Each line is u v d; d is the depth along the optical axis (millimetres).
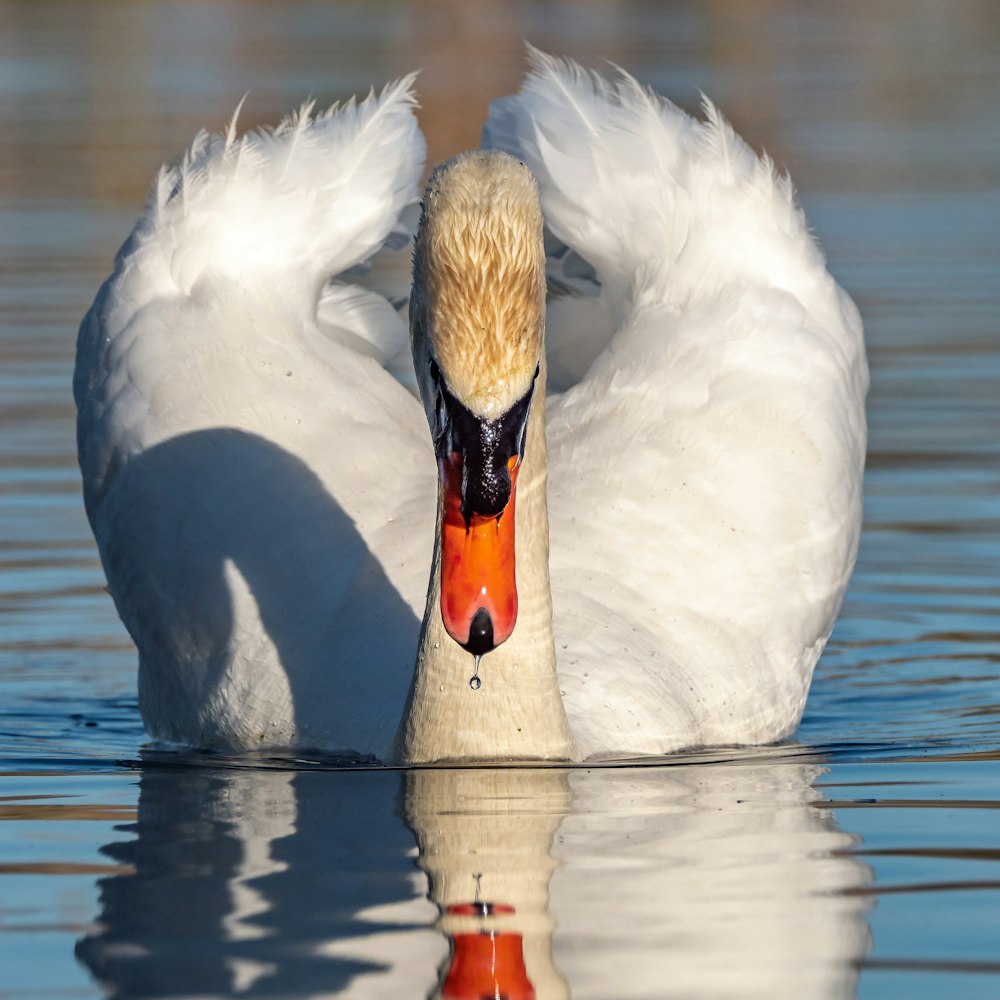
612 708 12117
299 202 14797
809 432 14016
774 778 11359
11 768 12070
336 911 8492
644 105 15289
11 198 34719
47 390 23234
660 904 8594
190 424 13766
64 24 64438
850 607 16766
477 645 9781
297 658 12766
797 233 14953
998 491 19719
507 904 8555
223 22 64750
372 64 50062
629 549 13289
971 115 44312
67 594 16906
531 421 10945
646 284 14828
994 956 7945
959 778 11344
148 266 14555
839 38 58875
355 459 13672
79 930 8281
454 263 9617
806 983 7648
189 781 11430
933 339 25844
